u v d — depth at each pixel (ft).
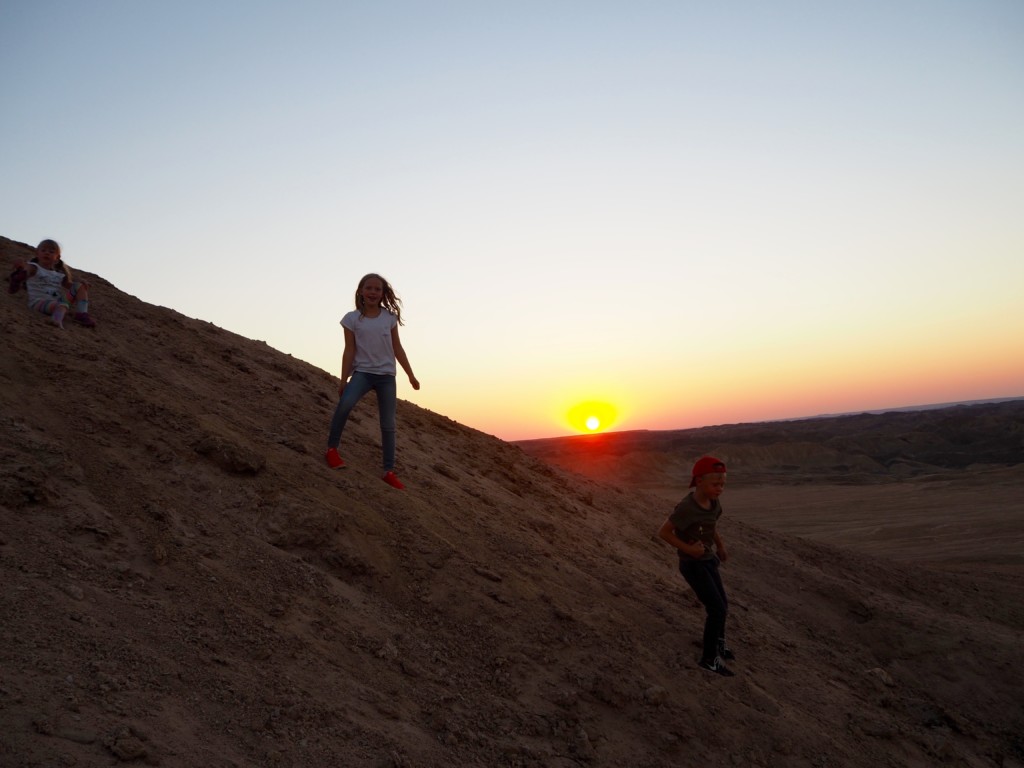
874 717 19.01
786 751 15.90
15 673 9.68
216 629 12.64
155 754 9.30
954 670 24.47
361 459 21.95
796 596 28.12
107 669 10.51
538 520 23.79
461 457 29.48
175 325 28.19
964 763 18.70
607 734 14.55
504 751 12.87
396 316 21.31
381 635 14.66
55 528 13.26
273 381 26.81
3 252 26.73
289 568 15.19
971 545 58.13
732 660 18.94
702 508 17.49
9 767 8.19
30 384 17.35
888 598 30.04
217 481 16.83
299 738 10.92
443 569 17.43
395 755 11.34
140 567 13.38
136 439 17.08
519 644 16.06
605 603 19.25
